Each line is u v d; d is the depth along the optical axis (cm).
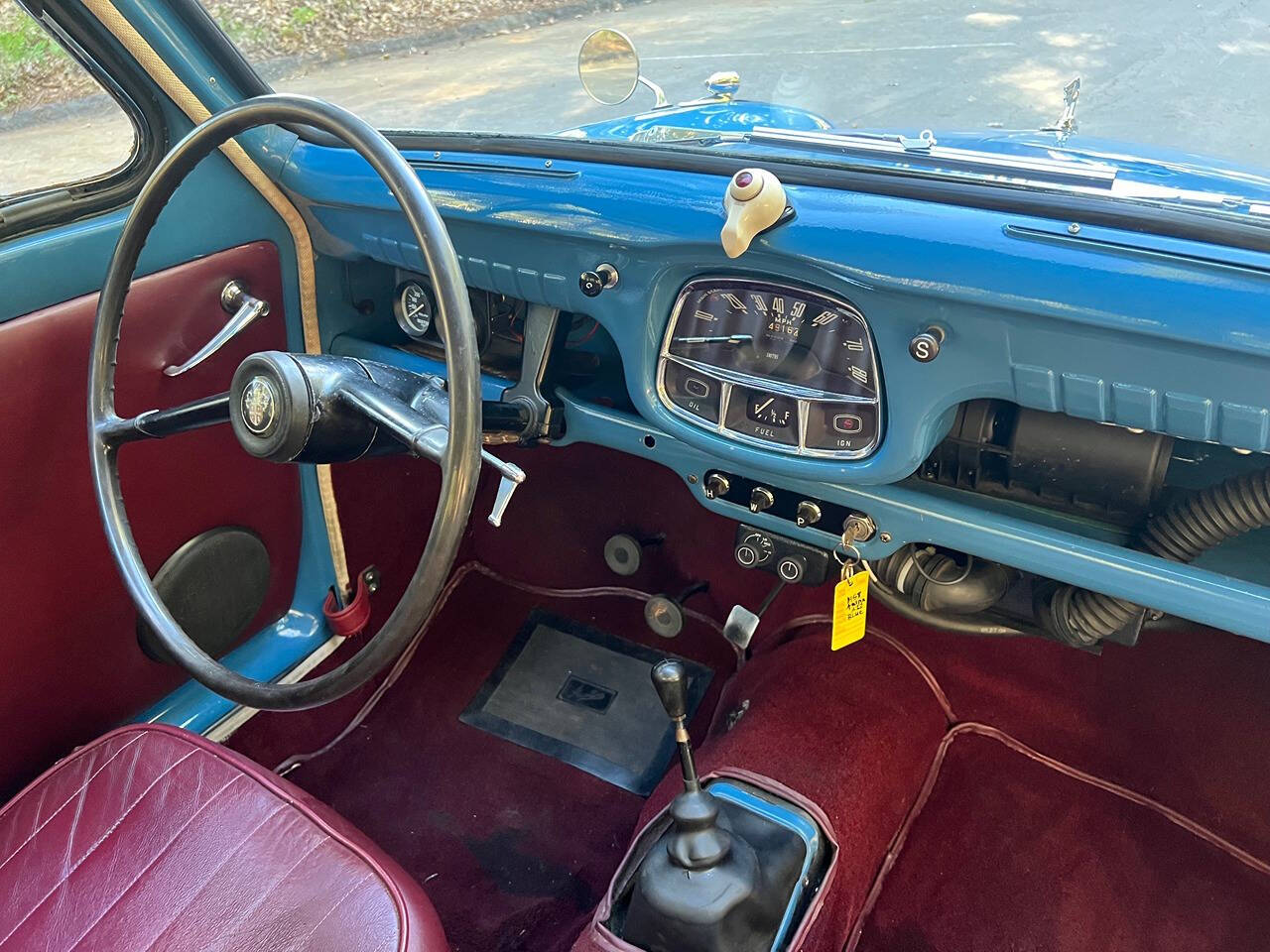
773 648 190
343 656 192
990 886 156
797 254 112
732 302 124
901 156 125
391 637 93
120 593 147
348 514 185
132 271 118
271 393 93
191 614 158
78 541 139
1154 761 169
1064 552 119
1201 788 165
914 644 183
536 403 150
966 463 128
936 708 178
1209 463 127
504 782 186
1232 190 124
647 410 137
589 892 166
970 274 102
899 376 115
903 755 165
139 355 142
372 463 186
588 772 187
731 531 199
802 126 158
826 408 123
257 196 153
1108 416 106
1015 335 104
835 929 134
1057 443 119
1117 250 97
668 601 192
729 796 126
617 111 155
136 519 147
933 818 165
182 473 151
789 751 155
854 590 139
